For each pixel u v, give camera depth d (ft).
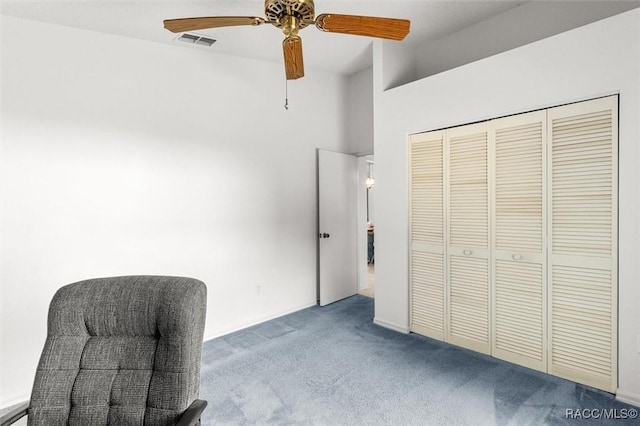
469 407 6.72
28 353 7.84
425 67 11.39
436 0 8.71
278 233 12.13
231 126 10.93
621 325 6.70
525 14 9.09
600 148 6.90
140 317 4.26
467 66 8.73
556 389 7.20
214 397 7.25
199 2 7.77
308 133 12.92
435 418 6.43
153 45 9.48
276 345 9.77
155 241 9.54
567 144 7.33
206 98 10.41
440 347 9.38
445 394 7.18
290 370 8.32
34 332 7.91
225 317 10.82
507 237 8.32
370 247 22.17
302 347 9.59
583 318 7.23
